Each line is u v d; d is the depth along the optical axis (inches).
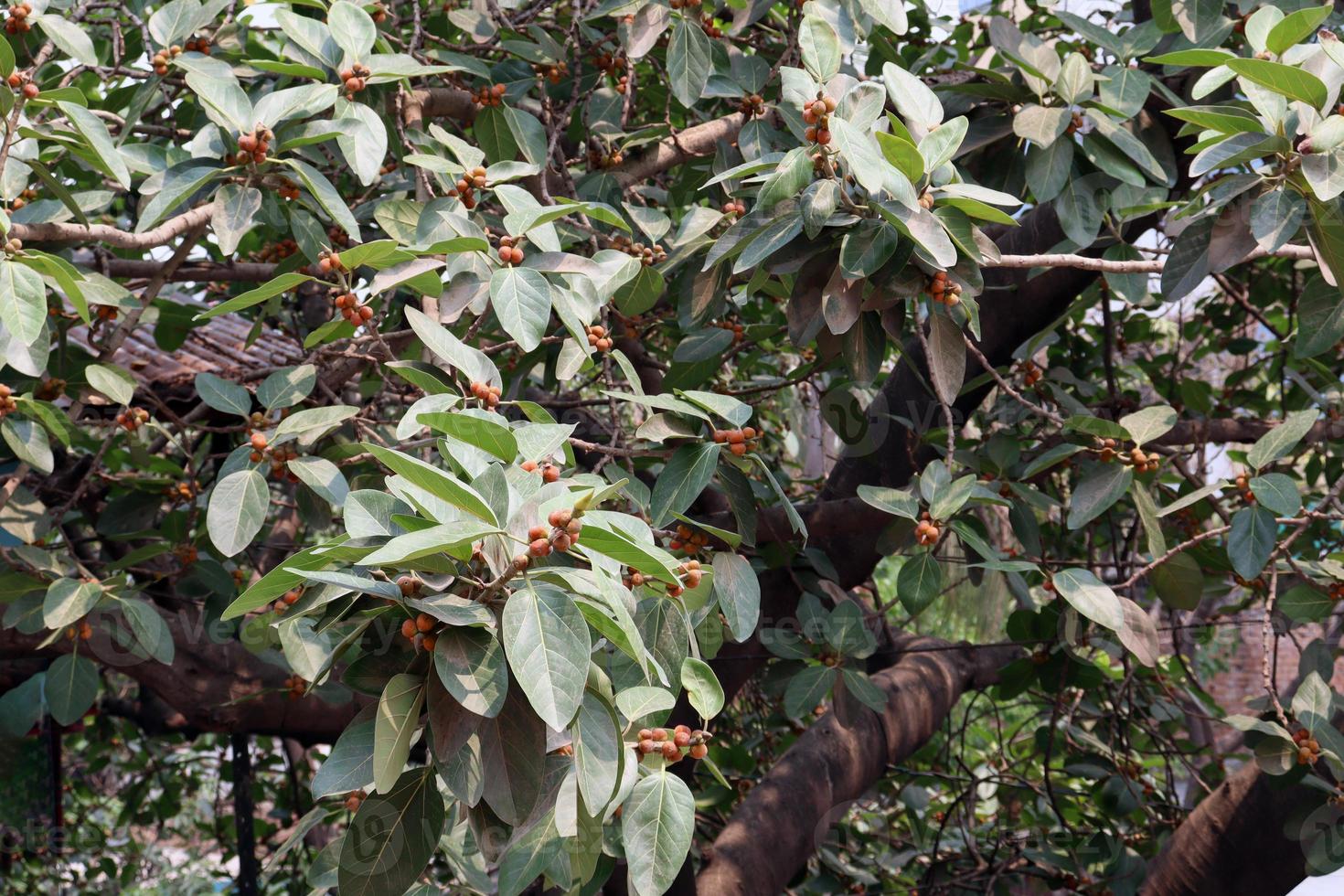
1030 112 81.8
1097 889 113.1
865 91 60.8
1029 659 102.7
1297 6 83.0
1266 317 150.6
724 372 125.4
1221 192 63.5
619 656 60.5
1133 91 82.0
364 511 47.7
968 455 90.4
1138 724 140.6
